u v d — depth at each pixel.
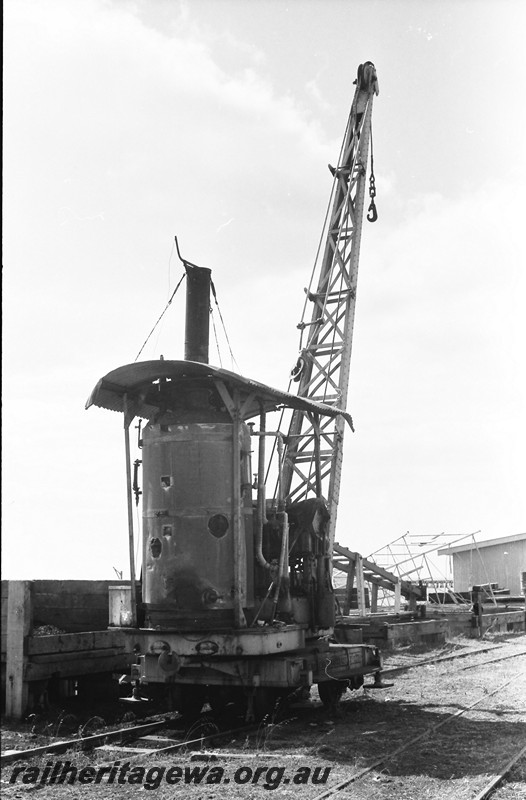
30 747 9.53
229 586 11.44
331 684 12.23
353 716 11.85
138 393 12.46
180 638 11.19
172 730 10.70
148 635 11.45
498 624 29.48
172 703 11.52
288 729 10.77
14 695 11.49
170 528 11.62
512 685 15.30
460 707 12.59
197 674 11.21
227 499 11.66
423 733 10.34
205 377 12.04
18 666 11.54
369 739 10.01
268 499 13.47
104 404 12.59
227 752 9.37
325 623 12.73
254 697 11.23
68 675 12.27
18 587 11.74
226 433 11.81
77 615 14.12
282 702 11.52
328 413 13.95
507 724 11.05
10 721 11.29
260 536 11.95
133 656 13.46
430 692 14.34
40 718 11.37
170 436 11.84
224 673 11.09
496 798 7.41
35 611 13.35
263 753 9.28
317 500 13.02
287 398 12.51
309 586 12.69
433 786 7.81
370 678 16.27
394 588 31.94
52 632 12.77
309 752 9.28
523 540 46.03
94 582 14.56
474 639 26.77
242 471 11.93
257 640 10.91
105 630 13.63
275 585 11.80
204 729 10.61
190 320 13.03
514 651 22.66
